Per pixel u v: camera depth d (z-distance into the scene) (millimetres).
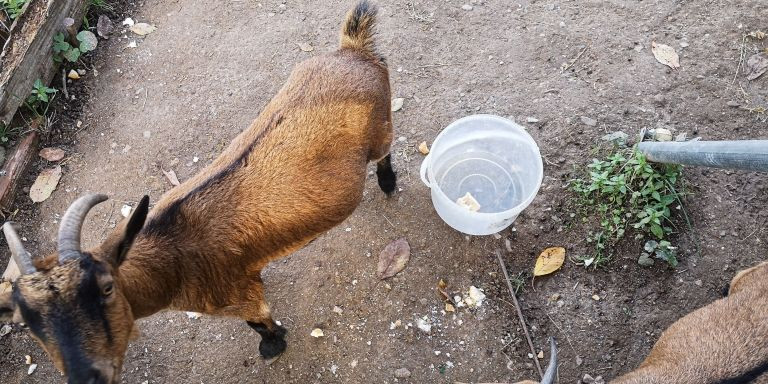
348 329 1444
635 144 1567
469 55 1771
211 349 1424
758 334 1157
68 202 1568
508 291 1476
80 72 1718
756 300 1199
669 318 1434
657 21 1796
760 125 1626
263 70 1755
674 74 1707
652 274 1468
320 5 1860
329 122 1248
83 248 1513
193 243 1154
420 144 1646
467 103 1700
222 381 1400
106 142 1646
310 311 1464
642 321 1434
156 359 1411
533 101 1690
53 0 1621
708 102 1662
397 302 1468
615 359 1404
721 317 1203
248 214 1188
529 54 1763
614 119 1646
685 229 1499
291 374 1404
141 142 1647
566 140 1622
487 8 1844
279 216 1216
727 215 1518
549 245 1513
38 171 1593
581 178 1566
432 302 1469
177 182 1598
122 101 1701
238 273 1218
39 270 931
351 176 1291
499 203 1564
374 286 1483
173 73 1746
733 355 1146
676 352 1197
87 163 1618
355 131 1283
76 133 1651
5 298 969
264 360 1412
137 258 1099
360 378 1401
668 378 1142
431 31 1806
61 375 1393
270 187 1200
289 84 1291
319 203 1254
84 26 1760
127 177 1604
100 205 1567
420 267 1504
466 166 1597
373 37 1347
